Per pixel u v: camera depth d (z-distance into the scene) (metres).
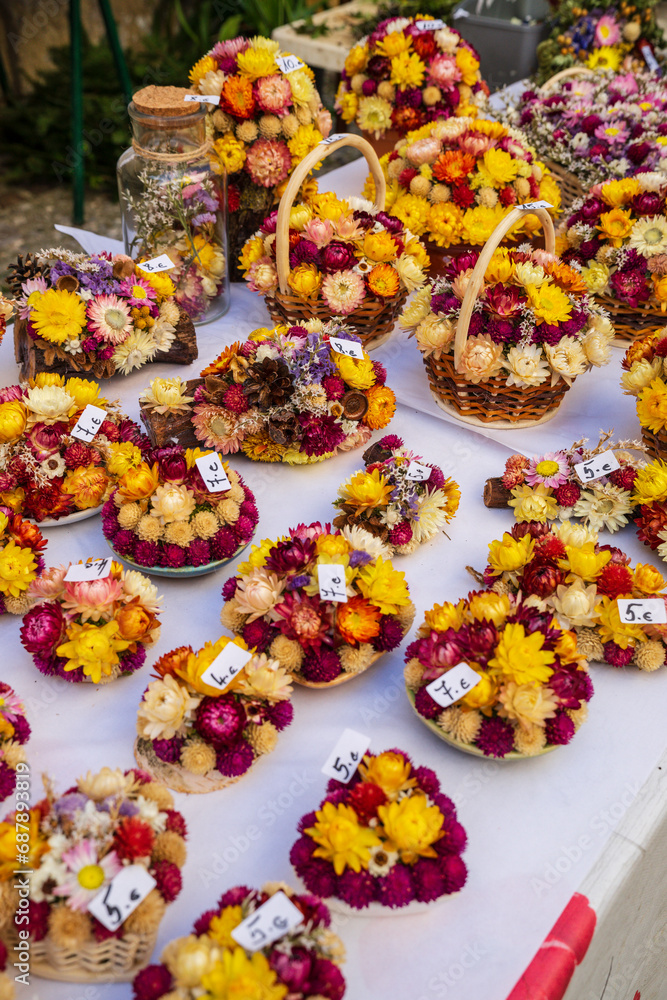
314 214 1.92
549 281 1.69
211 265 2.14
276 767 1.21
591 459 1.60
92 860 0.92
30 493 1.52
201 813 1.14
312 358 1.63
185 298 2.16
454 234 2.09
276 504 1.69
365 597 1.25
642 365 1.69
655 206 1.94
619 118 2.50
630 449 1.67
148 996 0.85
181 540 1.40
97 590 1.23
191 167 1.99
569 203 2.52
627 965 1.38
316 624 1.20
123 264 1.83
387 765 1.02
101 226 4.16
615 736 1.27
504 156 2.05
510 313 1.65
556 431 1.87
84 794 1.00
